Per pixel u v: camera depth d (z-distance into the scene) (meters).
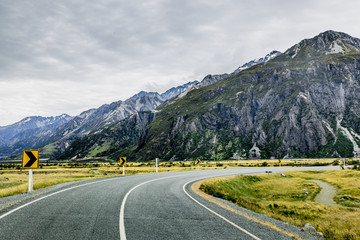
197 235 6.84
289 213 18.86
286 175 51.44
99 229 6.93
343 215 18.61
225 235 6.97
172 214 9.31
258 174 48.44
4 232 6.38
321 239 8.06
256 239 6.77
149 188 17.58
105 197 12.58
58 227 6.98
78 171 88.12
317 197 30.94
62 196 12.51
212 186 23.56
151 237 6.41
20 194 13.12
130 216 8.62
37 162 14.45
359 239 9.88
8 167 145.00
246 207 14.64
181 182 23.64
